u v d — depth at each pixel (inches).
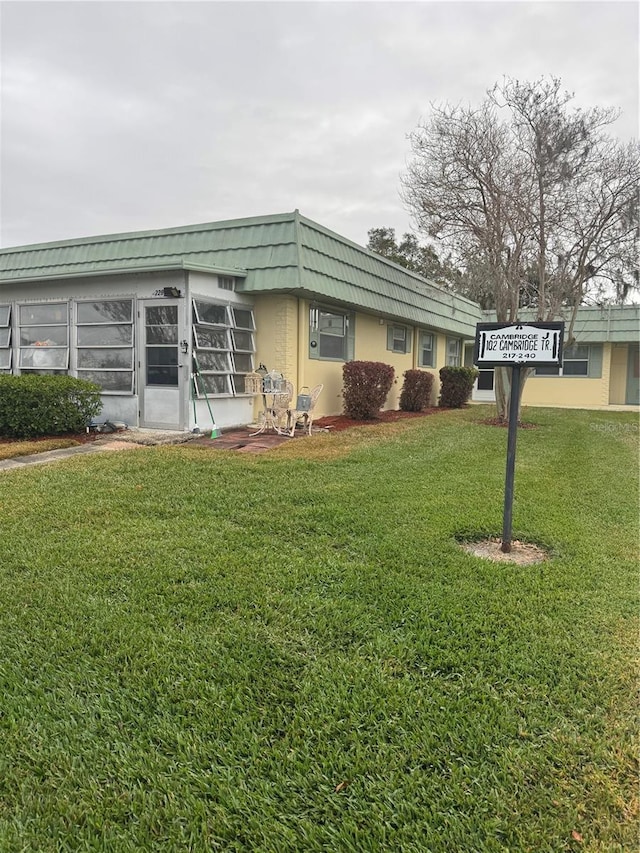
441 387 668.7
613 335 738.8
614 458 314.3
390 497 206.4
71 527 168.2
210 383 362.6
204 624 113.3
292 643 106.8
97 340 370.0
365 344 517.3
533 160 407.8
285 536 163.3
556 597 126.9
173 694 92.0
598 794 73.1
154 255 418.6
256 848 66.4
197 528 168.9
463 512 189.3
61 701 90.8
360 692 92.2
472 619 116.0
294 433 367.2
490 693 92.4
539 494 218.4
